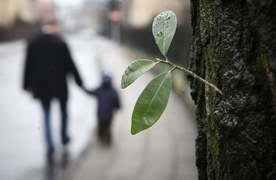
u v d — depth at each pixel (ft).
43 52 20.67
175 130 24.50
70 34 377.30
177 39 38.14
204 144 3.53
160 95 2.86
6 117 32.91
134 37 96.02
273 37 2.34
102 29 270.67
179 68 2.96
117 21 169.07
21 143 24.63
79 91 45.91
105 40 226.99
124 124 27.43
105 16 240.73
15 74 66.28
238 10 2.73
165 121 27.09
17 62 89.76
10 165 20.38
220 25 2.82
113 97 22.82
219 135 2.95
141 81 42.11
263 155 2.64
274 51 2.34
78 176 17.62
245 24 2.70
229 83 2.74
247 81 2.66
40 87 20.85
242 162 2.73
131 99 35.86
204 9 3.18
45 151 22.56
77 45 171.83
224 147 2.93
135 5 115.14
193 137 22.93
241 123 2.69
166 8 57.31
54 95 21.01
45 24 21.03
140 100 2.87
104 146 21.95
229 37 2.76
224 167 2.95
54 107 34.04
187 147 20.89
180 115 28.86
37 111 35.42
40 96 20.88
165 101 2.85
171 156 19.42
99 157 20.07
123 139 23.32
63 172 18.67
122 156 19.93
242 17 2.72
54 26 20.92
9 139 25.59
